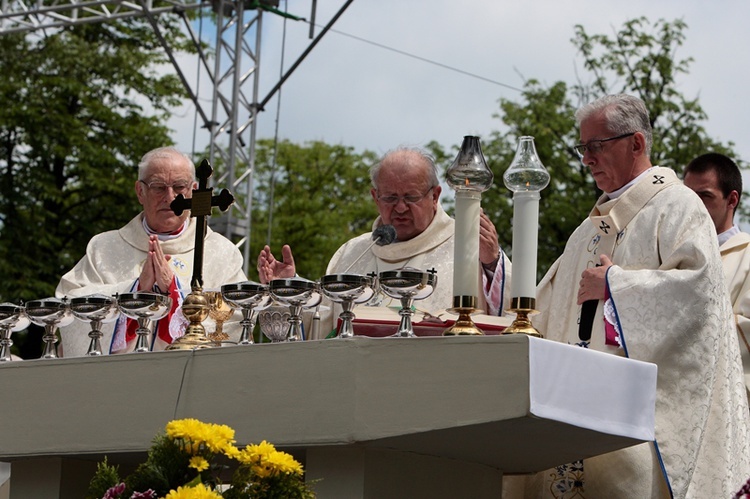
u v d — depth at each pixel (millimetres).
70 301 10875
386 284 9805
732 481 11164
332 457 8922
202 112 30766
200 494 7570
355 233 59375
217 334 11461
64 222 49094
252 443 8984
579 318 12055
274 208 59281
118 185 49344
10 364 10164
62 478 10156
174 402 9383
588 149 12367
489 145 50750
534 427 8719
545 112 50031
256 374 9086
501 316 12695
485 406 8422
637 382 9352
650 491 11016
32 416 9992
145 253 15289
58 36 49875
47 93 49344
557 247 48281
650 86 49281
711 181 14672
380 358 8711
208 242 15359
